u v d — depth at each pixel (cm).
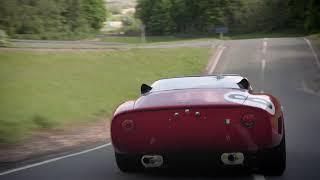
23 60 3350
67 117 1560
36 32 8650
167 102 671
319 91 2503
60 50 4216
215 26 10906
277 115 678
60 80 2498
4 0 8012
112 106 1945
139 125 659
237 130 630
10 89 2056
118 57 4006
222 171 748
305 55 4428
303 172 743
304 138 1093
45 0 8862
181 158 657
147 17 12288
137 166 737
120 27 14650
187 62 4084
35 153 995
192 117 639
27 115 1486
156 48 4903
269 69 3650
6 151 1015
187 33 11625
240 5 10456
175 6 11762
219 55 4619
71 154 980
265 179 699
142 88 775
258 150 643
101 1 11550
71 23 9825
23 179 754
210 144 640
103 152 988
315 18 8181
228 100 661
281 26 10031
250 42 5859
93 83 2538
